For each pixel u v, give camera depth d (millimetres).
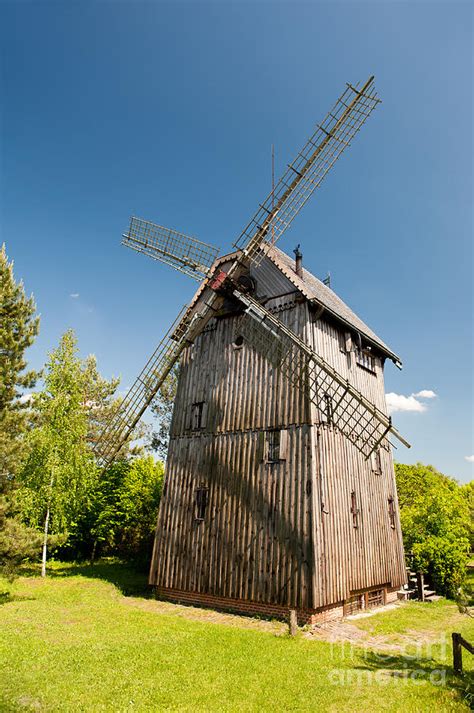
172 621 12984
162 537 17188
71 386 23844
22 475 22062
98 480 23984
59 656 9219
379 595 16766
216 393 17750
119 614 13594
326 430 15203
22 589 17891
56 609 14016
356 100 16172
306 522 13523
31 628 11492
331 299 20375
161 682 8031
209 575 15281
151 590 18109
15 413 17312
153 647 10031
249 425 16172
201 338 19375
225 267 18906
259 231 17266
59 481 22234
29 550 16609
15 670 8383
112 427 19672
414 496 42656
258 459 15430
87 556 29906
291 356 15711
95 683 7887
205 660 9289
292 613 11703
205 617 13828
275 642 10922
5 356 17922
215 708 7117
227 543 15211
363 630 12734
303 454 14344
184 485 17344
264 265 17875
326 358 16375
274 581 13633
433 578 19000
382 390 20625
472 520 22469
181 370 19609
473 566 27703
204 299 19172
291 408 15188
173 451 18297
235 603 14547
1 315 18375
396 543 18438
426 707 7211
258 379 16578
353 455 16609
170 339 19641
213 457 16828
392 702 7422
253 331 17422
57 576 21703
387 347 21828
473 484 44000
